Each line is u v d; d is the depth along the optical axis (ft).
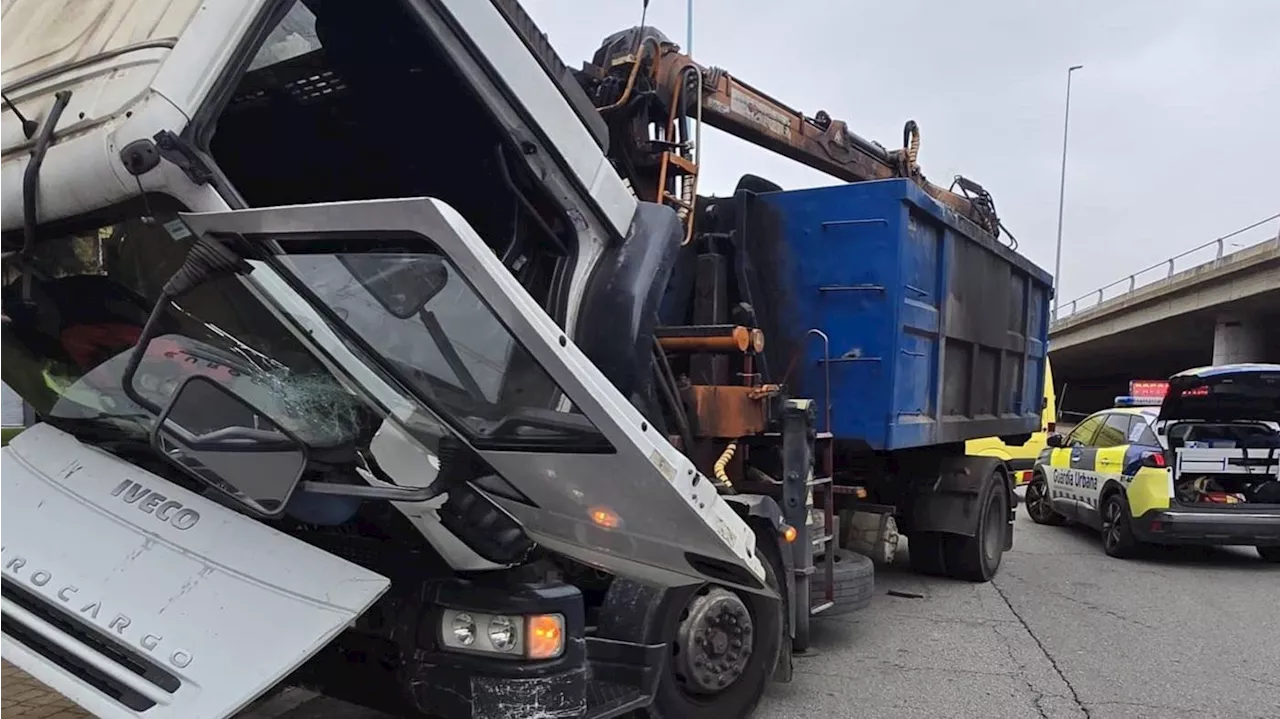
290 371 10.03
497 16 10.52
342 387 9.87
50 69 9.32
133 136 8.26
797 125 25.55
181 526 10.27
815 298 21.21
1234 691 18.38
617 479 9.55
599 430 9.07
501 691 10.19
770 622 16.49
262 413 10.20
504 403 9.25
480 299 8.50
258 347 9.90
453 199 12.30
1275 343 122.83
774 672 17.17
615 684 13.07
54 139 8.94
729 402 17.25
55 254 10.09
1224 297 103.40
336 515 10.93
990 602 26.08
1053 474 40.91
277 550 9.90
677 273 19.74
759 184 22.47
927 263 22.41
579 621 10.75
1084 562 32.81
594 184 11.68
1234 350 110.63
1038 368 33.86
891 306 20.40
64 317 11.05
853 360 20.77
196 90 8.51
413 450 10.11
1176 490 31.63
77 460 11.78
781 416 18.26
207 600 9.34
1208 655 20.92
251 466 10.32
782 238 21.57
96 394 11.72
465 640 10.51
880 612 24.88
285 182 11.94
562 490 10.05
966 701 17.69
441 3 9.95
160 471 11.91
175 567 9.73
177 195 8.50
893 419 20.49
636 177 18.95
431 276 8.71
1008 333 29.43
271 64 10.20
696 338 17.81
